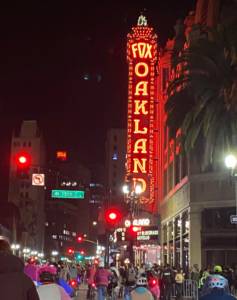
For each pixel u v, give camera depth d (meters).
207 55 30.23
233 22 28.61
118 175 163.25
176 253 49.09
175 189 48.53
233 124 29.53
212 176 40.09
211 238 40.09
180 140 34.62
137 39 57.41
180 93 34.28
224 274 28.16
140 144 55.78
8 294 4.55
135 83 56.62
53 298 8.45
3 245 5.35
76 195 32.00
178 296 29.56
